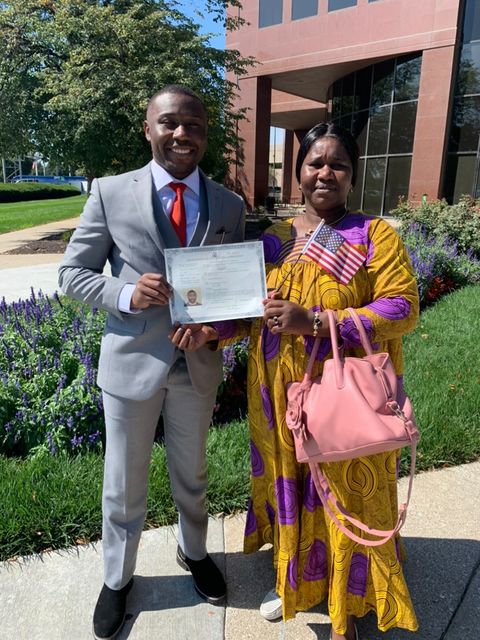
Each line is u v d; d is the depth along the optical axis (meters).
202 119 1.81
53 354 3.74
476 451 3.42
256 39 22.73
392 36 19.05
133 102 12.66
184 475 2.16
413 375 4.47
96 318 4.04
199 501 2.21
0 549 2.46
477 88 17.83
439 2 17.61
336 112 23.89
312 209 1.92
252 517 2.23
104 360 1.95
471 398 3.99
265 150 24.03
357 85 21.94
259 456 2.09
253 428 2.06
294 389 1.79
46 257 12.17
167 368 1.88
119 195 1.83
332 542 1.91
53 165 16.19
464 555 2.50
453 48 17.64
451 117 18.59
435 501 2.93
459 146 18.66
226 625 2.10
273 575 2.37
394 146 20.53
